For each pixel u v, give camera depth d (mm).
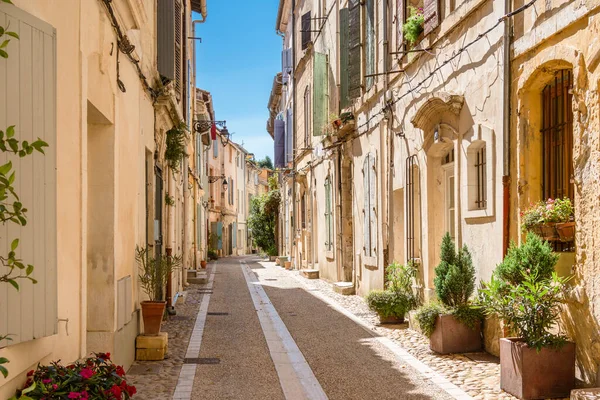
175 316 11672
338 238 16672
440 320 7609
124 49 6801
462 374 6562
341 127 15242
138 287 7906
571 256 5910
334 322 10672
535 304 5480
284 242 30922
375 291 10219
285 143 27359
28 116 3508
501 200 6938
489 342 7488
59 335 4117
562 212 5754
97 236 6164
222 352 8188
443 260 7918
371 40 12914
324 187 18609
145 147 8750
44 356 3814
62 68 4258
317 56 17328
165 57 10180
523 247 5887
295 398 5898
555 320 5879
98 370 4234
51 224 3711
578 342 5547
